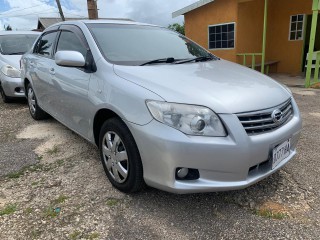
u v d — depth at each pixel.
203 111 2.30
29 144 4.18
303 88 8.39
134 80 2.69
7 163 3.60
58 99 3.89
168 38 3.90
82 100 3.23
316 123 4.91
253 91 2.62
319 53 8.64
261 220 2.49
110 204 2.73
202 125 2.28
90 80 3.10
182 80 2.65
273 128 2.56
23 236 2.35
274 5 11.59
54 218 2.55
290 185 2.99
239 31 10.51
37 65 4.55
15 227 2.45
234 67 3.38
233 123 2.31
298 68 11.51
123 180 2.79
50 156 3.77
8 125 5.11
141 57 3.28
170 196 2.83
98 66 3.07
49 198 2.84
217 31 11.09
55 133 4.58
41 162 3.61
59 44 4.07
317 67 8.73
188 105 2.32
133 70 2.86
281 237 2.30
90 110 3.10
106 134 2.92
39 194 2.91
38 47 4.90
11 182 3.15
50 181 3.15
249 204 2.71
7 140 4.39
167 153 2.29
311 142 4.06
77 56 3.09
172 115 2.31
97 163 3.53
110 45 3.31
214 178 2.34
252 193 2.87
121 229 2.42
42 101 4.62
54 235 2.36
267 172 2.54
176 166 2.30
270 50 12.07
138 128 2.44
